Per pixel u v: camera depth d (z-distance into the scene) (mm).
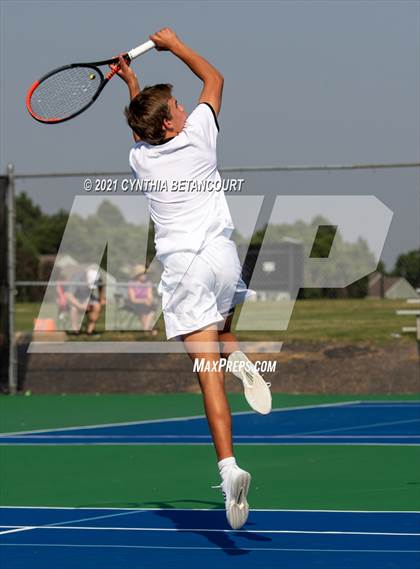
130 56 10883
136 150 10094
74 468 16016
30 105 11188
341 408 23656
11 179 26797
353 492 13562
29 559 9719
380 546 10141
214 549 10086
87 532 11047
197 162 9930
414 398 25500
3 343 27203
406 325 31453
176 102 10055
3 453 17688
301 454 17172
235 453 17359
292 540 10484
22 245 30656
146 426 21188
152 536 10789
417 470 15414
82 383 27547
